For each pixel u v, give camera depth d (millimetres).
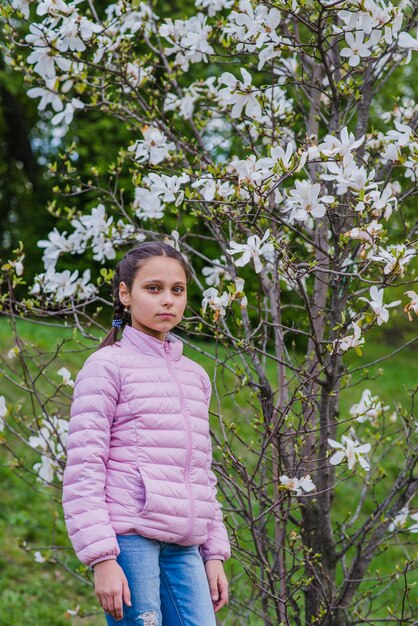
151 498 2109
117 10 3232
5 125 16906
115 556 2049
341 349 2492
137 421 2186
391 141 3166
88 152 12742
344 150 2379
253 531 2621
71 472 2123
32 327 9086
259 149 3426
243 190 2668
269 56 2666
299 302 4832
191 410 2279
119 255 3717
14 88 14508
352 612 3066
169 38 3221
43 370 3047
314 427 2764
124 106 3412
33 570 4910
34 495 5652
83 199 13984
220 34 3287
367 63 3096
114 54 3260
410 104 3365
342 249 2555
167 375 2275
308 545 2885
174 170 3045
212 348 8188
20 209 16906
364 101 3127
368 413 3131
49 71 2982
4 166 16875
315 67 3186
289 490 2559
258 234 2830
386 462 6934
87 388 2195
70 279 3121
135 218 3527
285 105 3461
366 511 6297
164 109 3420
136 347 2297
